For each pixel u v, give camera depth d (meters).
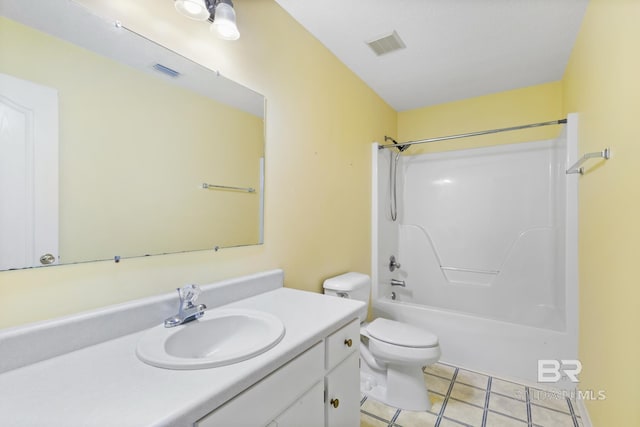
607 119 1.30
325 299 1.32
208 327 1.03
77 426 0.52
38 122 0.80
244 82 1.40
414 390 1.69
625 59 1.10
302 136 1.77
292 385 0.87
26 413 0.55
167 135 1.10
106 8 0.93
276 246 1.58
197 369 0.71
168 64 1.10
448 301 2.88
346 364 1.16
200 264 1.21
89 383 0.66
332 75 2.07
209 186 1.25
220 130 1.29
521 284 2.61
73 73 0.87
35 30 0.80
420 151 3.15
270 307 1.20
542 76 2.45
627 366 1.07
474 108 2.89
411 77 2.46
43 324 0.77
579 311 1.79
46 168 0.82
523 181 2.67
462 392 1.83
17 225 0.77
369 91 2.62
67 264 0.85
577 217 1.84
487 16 1.71
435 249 3.04
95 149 0.91
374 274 2.59
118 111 0.96
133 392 0.62
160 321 1.01
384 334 1.73
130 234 1.00
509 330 1.98
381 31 1.84
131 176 1.00
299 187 1.74
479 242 2.84
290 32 1.68
